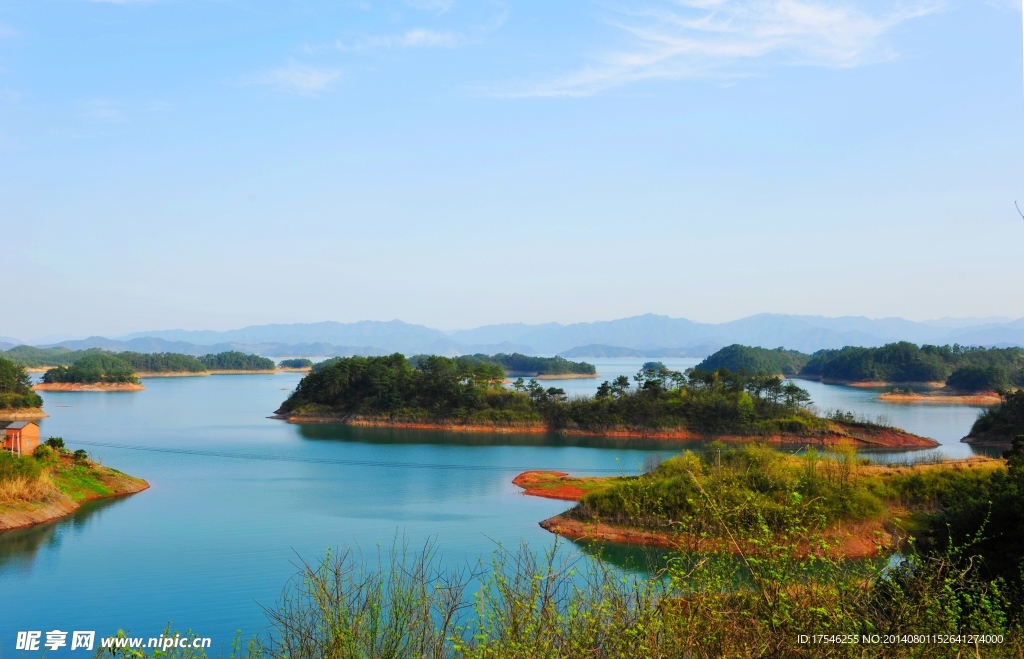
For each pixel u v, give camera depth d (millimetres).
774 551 8445
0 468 51969
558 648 7914
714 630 7469
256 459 86625
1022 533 20344
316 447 98750
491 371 143000
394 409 129500
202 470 77625
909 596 8609
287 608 15352
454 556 36812
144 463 82875
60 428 120188
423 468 80438
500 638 8195
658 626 7602
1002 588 11406
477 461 86750
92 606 31812
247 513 54375
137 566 38594
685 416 116625
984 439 111750
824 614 7535
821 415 122375
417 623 9180
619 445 104688
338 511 55156
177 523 50500
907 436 109375
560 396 128875
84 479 61562
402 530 47719
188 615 30281
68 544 44312
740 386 127125
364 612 9359
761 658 7301
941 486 47844
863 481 46062
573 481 69000
